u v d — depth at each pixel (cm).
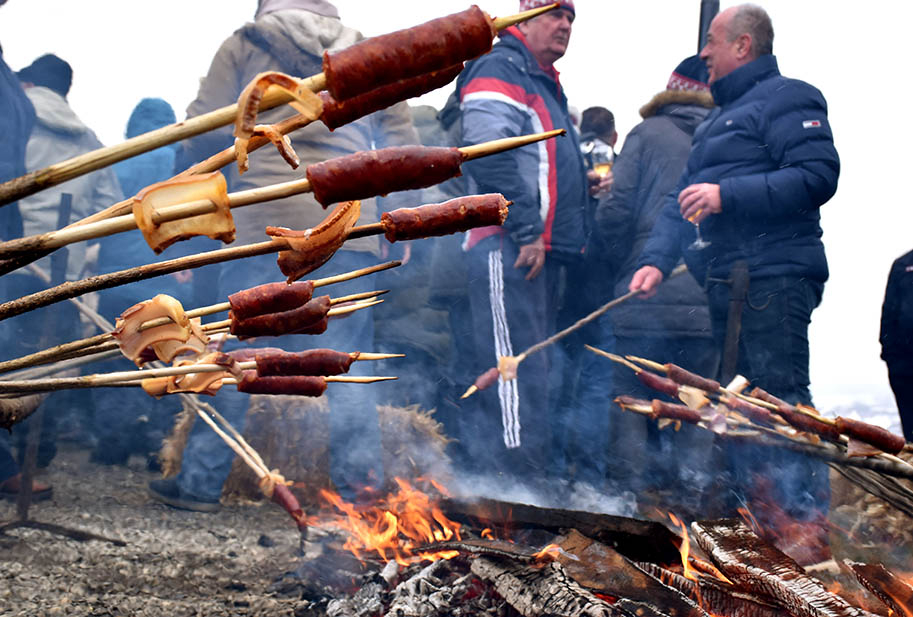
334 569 279
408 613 219
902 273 434
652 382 288
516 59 454
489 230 451
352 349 435
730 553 210
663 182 517
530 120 460
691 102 524
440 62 85
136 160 628
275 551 333
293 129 89
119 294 573
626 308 498
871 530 346
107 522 368
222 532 365
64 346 117
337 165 89
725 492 375
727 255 398
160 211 85
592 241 547
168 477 449
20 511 341
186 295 595
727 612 206
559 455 530
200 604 255
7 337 484
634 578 210
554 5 86
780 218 382
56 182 80
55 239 85
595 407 537
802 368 382
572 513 260
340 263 430
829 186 376
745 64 408
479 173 446
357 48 82
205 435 419
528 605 203
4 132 434
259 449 429
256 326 123
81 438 590
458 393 564
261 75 80
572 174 478
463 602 225
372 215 440
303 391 146
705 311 482
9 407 238
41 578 265
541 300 457
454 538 290
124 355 119
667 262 443
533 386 451
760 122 392
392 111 462
